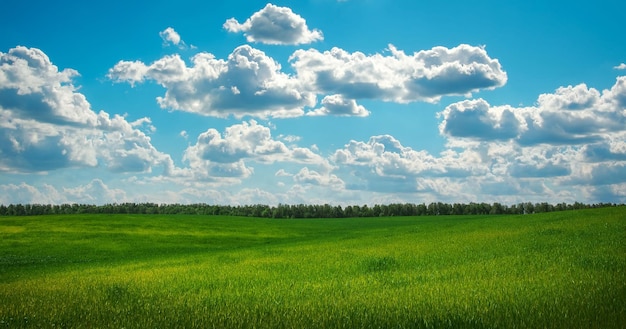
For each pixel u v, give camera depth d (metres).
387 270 18.50
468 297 10.13
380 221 112.00
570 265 14.59
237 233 78.62
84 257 48.56
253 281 16.77
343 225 99.38
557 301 8.76
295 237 71.69
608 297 8.77
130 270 26.38
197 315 9.12
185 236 71.69
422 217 123.38
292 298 11.89
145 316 9.12
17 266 39.00
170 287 15.27
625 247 18.61
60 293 13.97
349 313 8.78
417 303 9.73
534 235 28.61
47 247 57.50
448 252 23.48
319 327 7.66
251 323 8.09
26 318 8.90
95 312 9.70
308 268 20.61
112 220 90.25
